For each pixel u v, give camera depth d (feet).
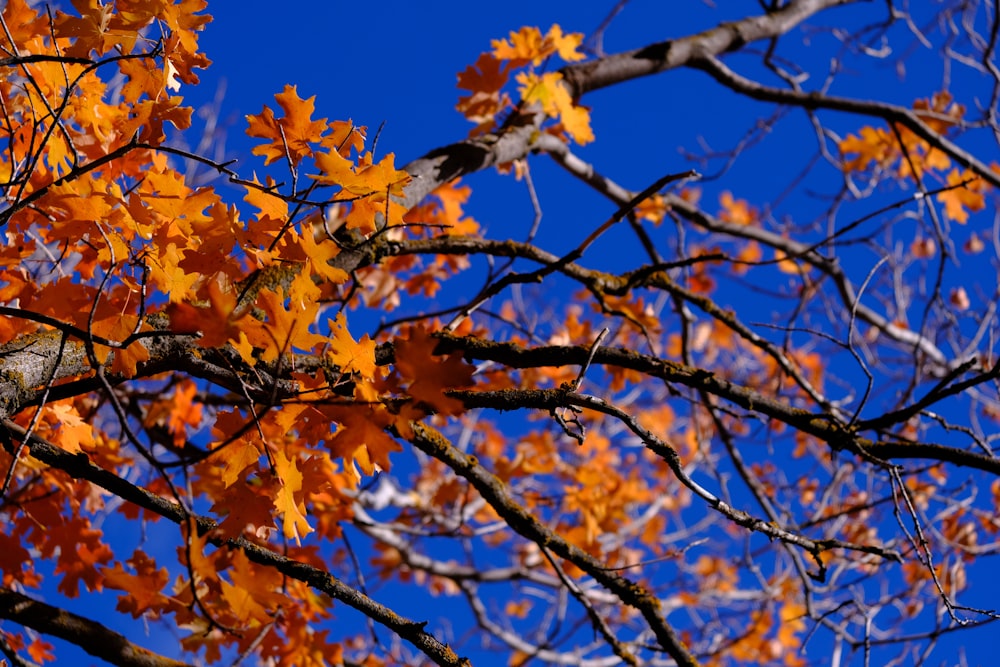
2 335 7.70
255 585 6.22
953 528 16.39
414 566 19.49
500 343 9.03
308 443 6.87
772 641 20.44
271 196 6.71
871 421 9.81
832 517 11.69
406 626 7.71
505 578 20.13
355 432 6.11
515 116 12.77
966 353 18.34
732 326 12.64
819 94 15.99
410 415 5.90
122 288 8.74
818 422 9.66
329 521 11.71
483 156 12.29
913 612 18.84
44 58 6.04
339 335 6.52
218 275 6.65
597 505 14.07
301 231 6.74
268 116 6.72
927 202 14.66
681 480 8.39
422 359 5.67
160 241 6.62
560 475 19.20
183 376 11.57
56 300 6.93
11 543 9.04
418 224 7.15
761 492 14.48
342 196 6.85
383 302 13.89
